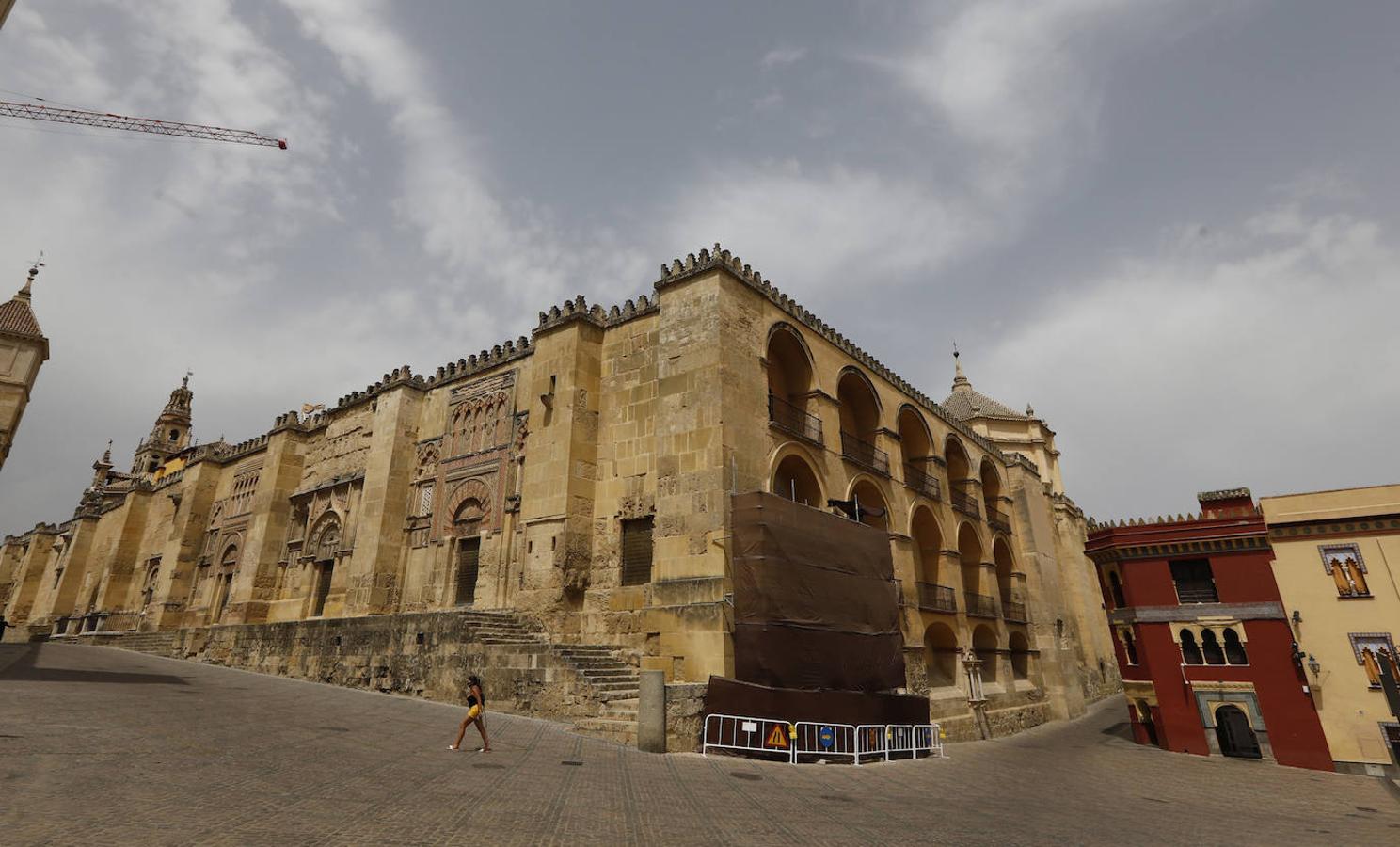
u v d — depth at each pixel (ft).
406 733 50.62
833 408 94.32
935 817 39.40
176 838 22.94
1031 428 196.03
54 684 58.85
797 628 65.98
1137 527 102.01
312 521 123.85
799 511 72.28
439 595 95.86
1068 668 142.82
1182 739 92.63
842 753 62.03
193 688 68.13
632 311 90.48
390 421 111.04
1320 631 86.58
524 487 89.04
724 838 30.30
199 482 154.30
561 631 78.79
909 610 95.04
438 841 25.53
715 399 74.64
